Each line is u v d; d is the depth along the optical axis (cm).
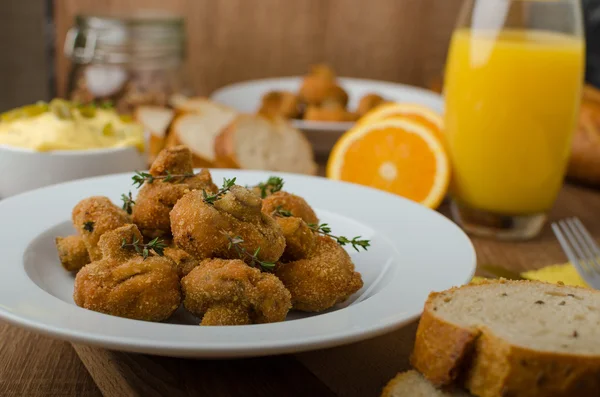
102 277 33
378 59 95
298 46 93
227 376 33
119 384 33
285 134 62
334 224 43
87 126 52
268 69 93
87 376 35
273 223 35
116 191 44
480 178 52
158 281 33
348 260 37
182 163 39
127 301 33
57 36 88
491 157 51
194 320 35
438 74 95
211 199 35
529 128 50
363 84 77
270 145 61
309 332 30
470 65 51
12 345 36
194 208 35
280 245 35
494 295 34
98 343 29
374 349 36
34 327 30
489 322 31
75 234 40
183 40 69
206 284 33
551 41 50
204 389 32
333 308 36
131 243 35
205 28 91
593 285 42
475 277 43
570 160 62
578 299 34
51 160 49
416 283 35
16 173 49
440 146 53
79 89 65
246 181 46
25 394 33
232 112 67
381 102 69
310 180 46
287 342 29
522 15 50
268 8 91
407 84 96
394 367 34
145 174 38
